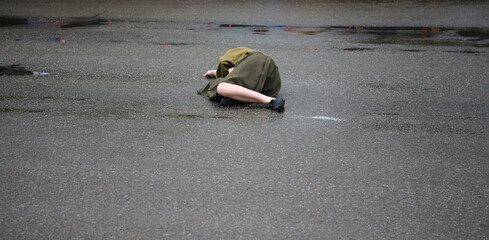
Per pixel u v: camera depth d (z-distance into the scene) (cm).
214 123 457
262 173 365
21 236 291
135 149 401
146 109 491
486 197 339
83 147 404
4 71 608
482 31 842
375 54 707
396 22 907
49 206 321
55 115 472
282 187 346
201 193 337
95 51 704
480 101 529
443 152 406
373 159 390
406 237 296
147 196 332
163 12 972
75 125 449
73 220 306
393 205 327
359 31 842
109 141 416
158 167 371
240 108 497
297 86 570
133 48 722
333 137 430
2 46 720
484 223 310
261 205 324
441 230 303
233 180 354
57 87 553
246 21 904
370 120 471
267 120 466
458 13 977
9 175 358
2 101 507
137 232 295
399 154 400
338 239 293
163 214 313
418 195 340
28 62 647
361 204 328
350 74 618
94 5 1027
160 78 591
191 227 301
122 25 863
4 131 434
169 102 511
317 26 873
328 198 334
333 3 1070
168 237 291
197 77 598
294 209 321
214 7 1020
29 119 462
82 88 552
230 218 310
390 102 522
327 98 531
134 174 361
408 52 717
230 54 550
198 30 835
